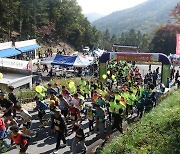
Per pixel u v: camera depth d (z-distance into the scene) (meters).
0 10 59.69
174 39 82.00
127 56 29.45
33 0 77.50
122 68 34.22
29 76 25.48
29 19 70.06
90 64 33.00
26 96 20.20
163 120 12.46
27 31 69.38
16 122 13.16
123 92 17.86
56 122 11.80
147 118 14.36
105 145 12.45
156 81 30.89
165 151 9.65
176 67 47.25
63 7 84.38
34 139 13.16
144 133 11.76
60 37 83.50
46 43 74.94
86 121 16.44
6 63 26.67
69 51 78.06
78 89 18.50
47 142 12.95
